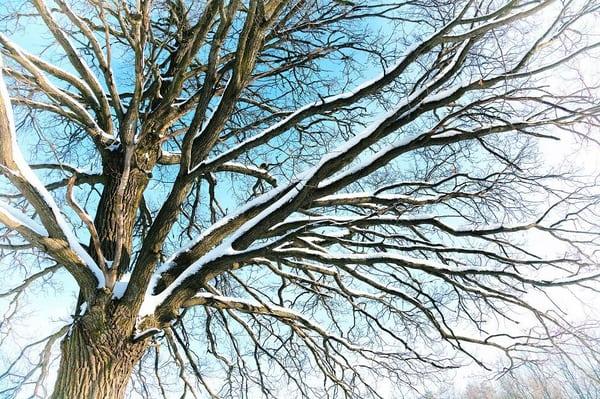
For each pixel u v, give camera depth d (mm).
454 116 4613
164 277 5117
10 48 5395
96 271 4676
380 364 7340
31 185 4352
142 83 5340
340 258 5211
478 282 5371
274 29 7320
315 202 5328
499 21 4098
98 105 7012
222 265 4840
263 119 7539
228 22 5027
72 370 4328
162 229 5012
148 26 5836
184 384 7488
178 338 7586
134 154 6395
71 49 6441
